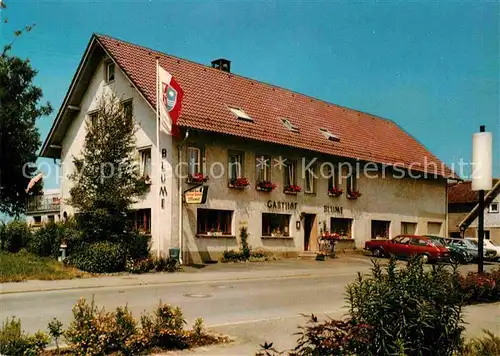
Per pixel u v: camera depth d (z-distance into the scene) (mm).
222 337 9109
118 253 21172
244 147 27141
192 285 17328
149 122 25531
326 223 31203
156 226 24578
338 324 5602
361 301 6016
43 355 7465
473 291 13508
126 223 22875
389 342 5758
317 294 15289
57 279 18203
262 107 31062
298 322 10609
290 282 18594
